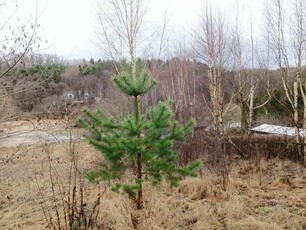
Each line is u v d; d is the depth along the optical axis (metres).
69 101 10.52
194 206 5.56
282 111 13.99
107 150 4.20
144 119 4.59
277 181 7.29
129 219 4.68
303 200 5.99
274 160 9.25
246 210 5.45
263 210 5.48
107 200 5.14
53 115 8.68
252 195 6.29
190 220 5.09
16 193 6.61
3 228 4.94
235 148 9.94
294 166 9.03
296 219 4.96
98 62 40.31
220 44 12.64
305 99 9.25
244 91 14.12
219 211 5.37
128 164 4.56
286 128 10.73
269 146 9.89
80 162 8.08
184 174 4.42
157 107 4.30
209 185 6.52
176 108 11.45
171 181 4.64
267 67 13.23
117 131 4.40
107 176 4.45
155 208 5.10
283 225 4.82
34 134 9.11
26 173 7.80
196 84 18.31
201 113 13.30
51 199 6.04
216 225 4.90
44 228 4.68
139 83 4.20
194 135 9.23
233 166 8.54
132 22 11.24
